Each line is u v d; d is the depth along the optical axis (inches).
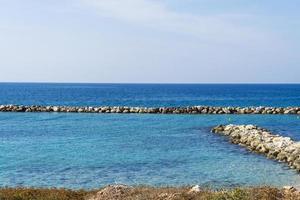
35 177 1234.0
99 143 1919.3
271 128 2618.1
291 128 2625.5
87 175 1259.2
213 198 717.3
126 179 1201.4
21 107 3922.2
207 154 1628.9
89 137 2127.2
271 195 735.7
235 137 2082.9
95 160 1501.0
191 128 2529.5
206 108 3818.9
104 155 1599.4
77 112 3809.1
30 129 2464.3
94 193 821.2
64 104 5310.0
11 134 2240.4
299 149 1531.7
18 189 842.8
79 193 822.5
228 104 5413.4
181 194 749.9
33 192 816.3
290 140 1802.4
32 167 1379.2
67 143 1923.0
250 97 7677.2
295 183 1158.3
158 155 1600.6
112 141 1983.3
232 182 1165.7
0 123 2819.9
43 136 2164.1
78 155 1601.9
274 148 1630.2
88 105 5093.5
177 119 3144.7
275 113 3786.9
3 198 765.3
